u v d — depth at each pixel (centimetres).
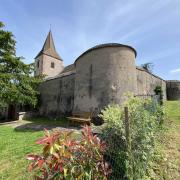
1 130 1019
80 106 1211
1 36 1471
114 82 1073
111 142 317
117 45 1130
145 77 2184
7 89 1427
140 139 352
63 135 206
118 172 302
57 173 189
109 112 367
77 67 1334
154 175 367
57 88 1930
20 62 1608
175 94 2930
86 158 224
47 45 3500
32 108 2119
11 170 445
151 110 560
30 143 668
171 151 476
